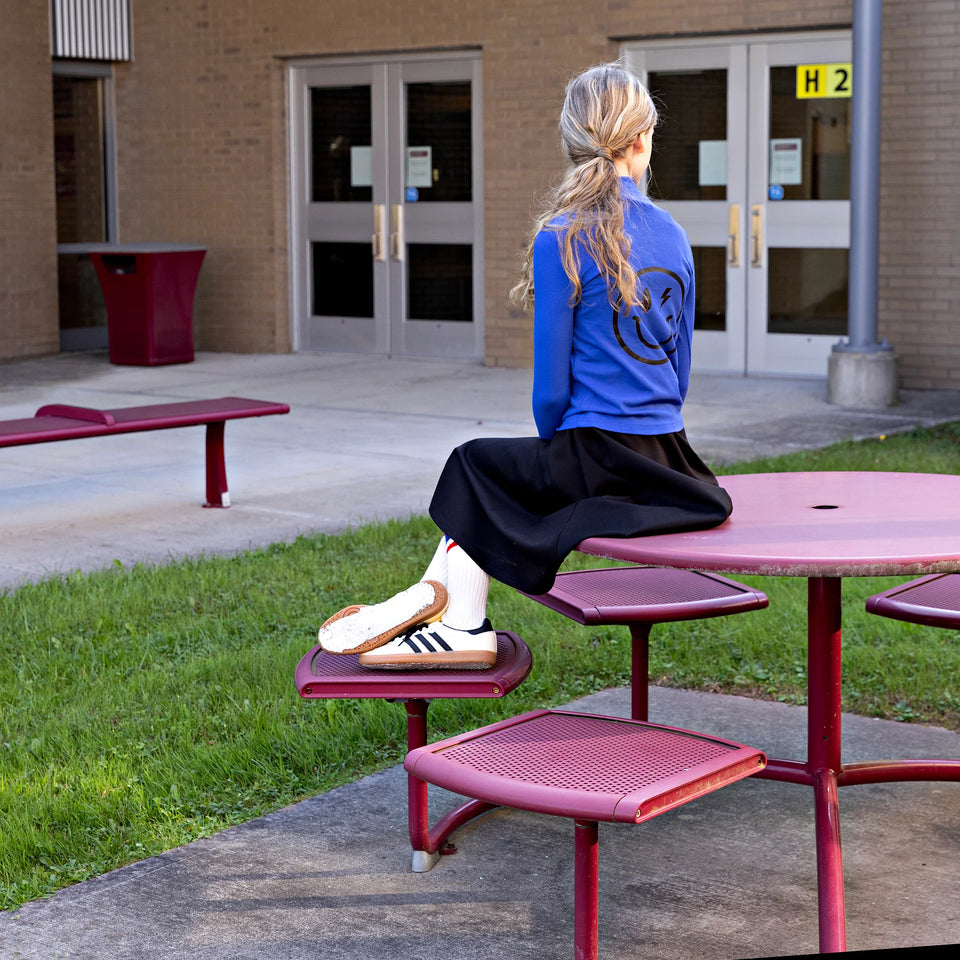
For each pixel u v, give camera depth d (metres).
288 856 3.21
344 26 13.29
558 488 2.82
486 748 2.65
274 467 8.24
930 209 11.05
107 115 14.85
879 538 2.67
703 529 2.78
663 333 2.88
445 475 2.96
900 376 11.38
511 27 12.41
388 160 13.46
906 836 3.30
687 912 2.93
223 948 2.79
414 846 3.13
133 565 5.89
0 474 8.09
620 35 11.97
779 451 8.45
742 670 4.52
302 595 5.33
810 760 3.10
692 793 2.45
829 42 11.38
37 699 4.17
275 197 14.02
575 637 4.84
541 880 3.10
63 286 14.52
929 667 4.46
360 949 2.79
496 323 12.88
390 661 3.07
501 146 12.61
